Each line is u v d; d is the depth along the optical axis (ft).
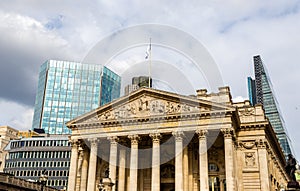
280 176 391.86
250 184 279.28
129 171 295.69
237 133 294.05
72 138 298.15
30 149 533.55
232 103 301.22
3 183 235.81
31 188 271.90
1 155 575.79
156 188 261.03
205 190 248.73
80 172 312.71
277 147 353.51
